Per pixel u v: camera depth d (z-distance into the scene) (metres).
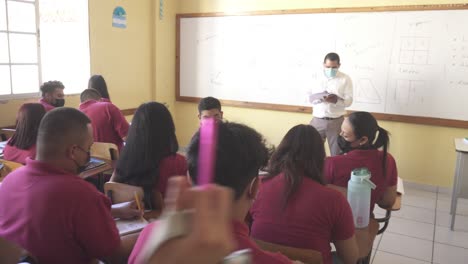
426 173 4.23
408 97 4.17
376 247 2.96
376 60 4.27
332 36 4.45
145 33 5.16
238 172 0.80
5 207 1.26
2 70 3.72
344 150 2.06
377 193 1.90
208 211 0.37
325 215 1.38
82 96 3.36
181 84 5.55
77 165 1.33
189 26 5.34
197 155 0.79
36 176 1.24
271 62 4.86
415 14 4.01
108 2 4.60
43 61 4.18
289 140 1.50
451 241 3.08
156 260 0.37
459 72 3.90
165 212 0.38
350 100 4.17
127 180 1.81
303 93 4.72
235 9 5.00
